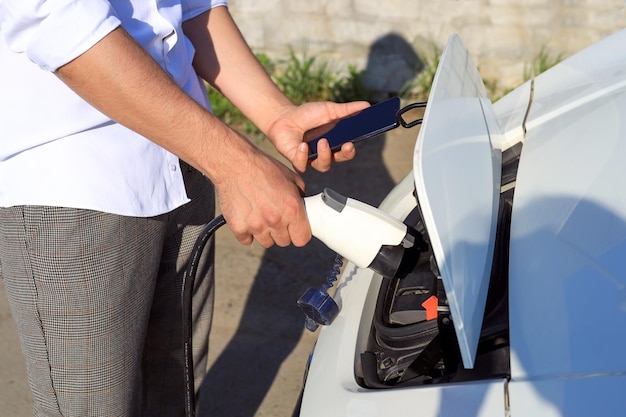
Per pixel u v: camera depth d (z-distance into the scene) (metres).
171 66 1.78
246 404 2.78
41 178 1.64
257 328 3.08
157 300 2.07
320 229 1.60
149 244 1.80
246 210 1.59
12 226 1.69
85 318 1.74
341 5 4.39
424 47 4.40
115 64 1.49
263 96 2.00
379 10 4.36
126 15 1.66
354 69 4.45
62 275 1.70
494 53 4.38
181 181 1.79
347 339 1.75
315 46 4.50
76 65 1.48
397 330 1.72
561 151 1.77
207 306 2.13
